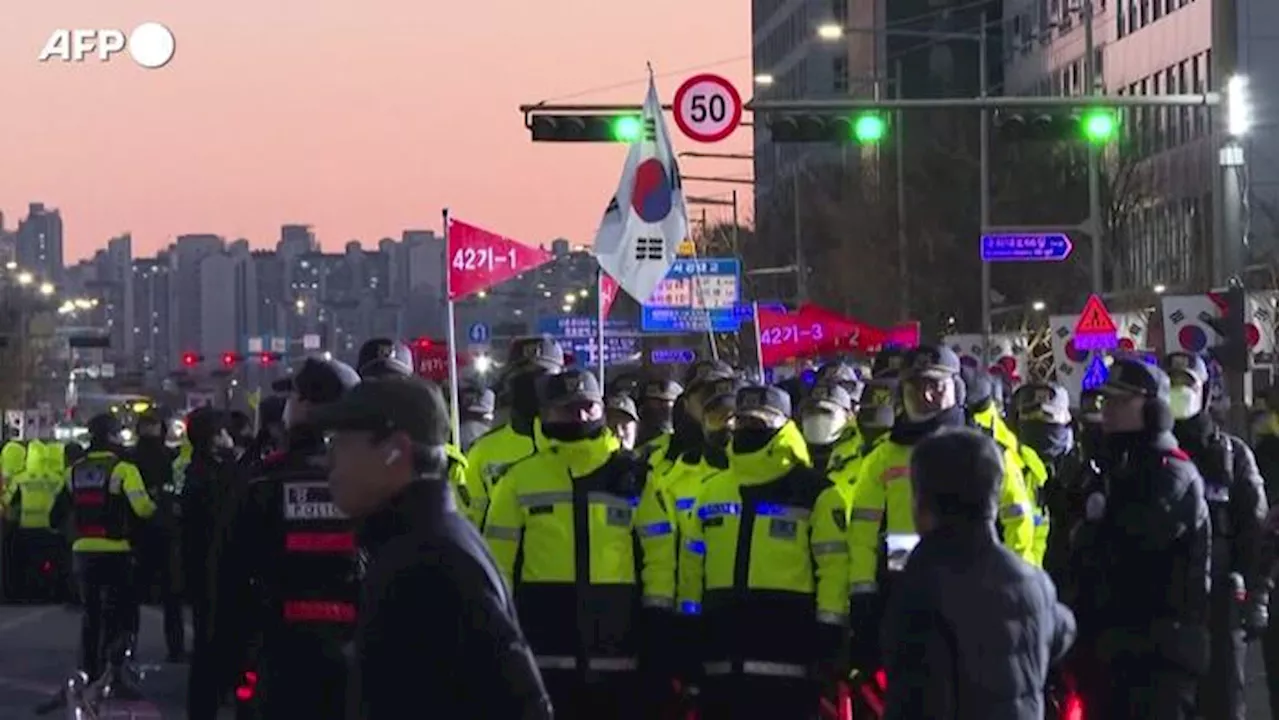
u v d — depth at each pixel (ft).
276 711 36.58
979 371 58.23
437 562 23.61
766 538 47.80
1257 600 54.49
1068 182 284.20
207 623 37.42
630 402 60.03
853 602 48.01
